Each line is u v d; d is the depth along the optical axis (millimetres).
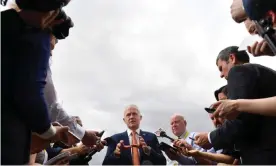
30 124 1385
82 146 2467
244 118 1920
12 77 1325
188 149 2684
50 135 1497
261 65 2068
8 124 1302
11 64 1326
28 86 1327
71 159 2381
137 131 4484
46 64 1443
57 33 1745
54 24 1600
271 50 1750
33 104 1336
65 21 1715
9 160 1284
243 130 1931
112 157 3977
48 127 1452
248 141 1949
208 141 2176
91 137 2215
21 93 1314
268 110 1759
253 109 1792
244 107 1815
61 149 2826
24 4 1396
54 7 1431
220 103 1896
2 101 1305
